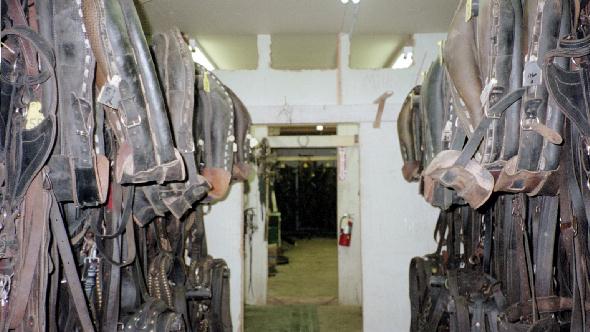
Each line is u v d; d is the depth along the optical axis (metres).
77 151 1.19
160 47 1.70
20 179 1.13
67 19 1.16
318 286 6.34
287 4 2.95
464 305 2.13
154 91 1.25
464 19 1.47
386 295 3.51
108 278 1.76
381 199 3.54
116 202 1.66
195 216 2.95
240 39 3.70
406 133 2.86
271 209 7.72
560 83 1.21
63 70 1.17
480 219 2.70
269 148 4.89
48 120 1.13
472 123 1.42
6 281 1.20
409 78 3.55
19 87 1.15
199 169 2.19
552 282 1.72
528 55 1.27
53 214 1.25
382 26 3.37
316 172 12.44
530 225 1.90
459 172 1.41
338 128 5.36
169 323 1.88
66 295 1.62
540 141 1.30
